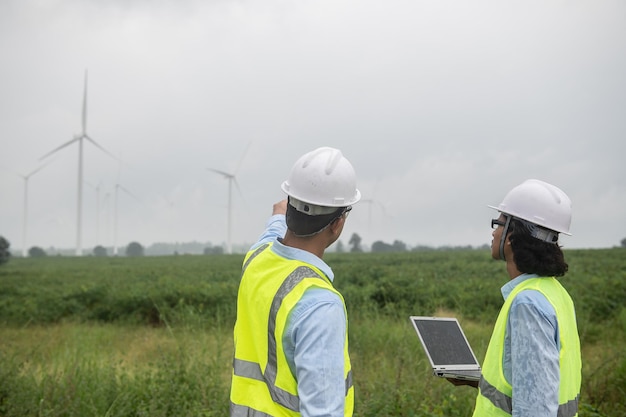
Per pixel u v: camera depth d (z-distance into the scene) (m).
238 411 2.42
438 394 5.82
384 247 112.50
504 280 17.02
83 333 12.26
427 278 18.41
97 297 16.42
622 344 9.01
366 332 9.19
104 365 7.29
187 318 12.62
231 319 12.76
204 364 6.64
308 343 2.14
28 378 6.41
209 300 15.07
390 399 5.38
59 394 5.73
